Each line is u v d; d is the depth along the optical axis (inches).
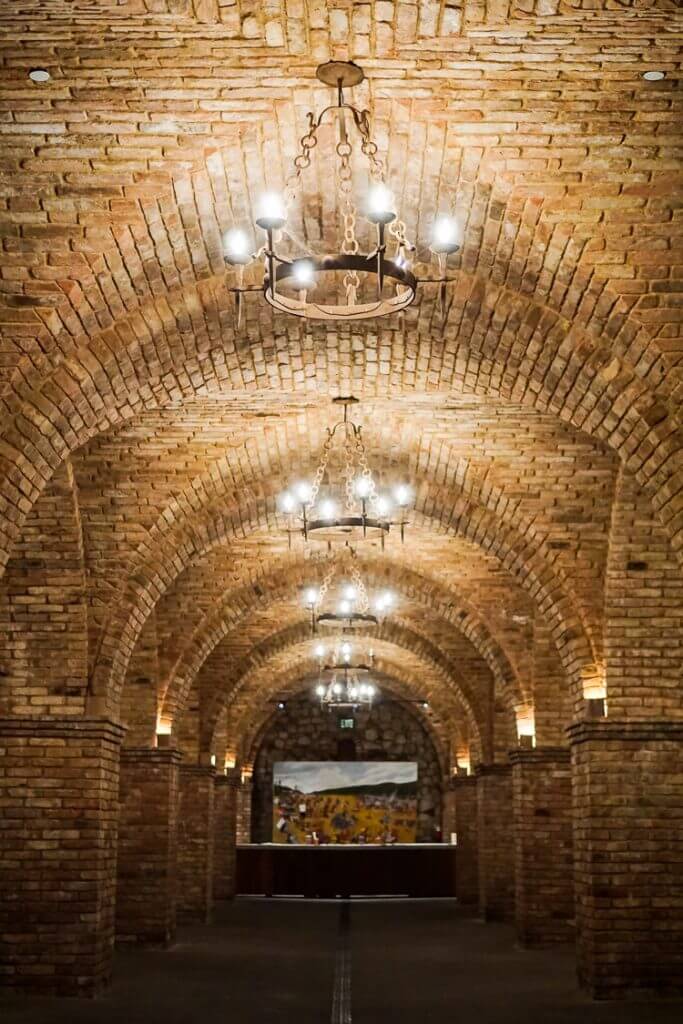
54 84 326.0
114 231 357.1
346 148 345.4
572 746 596.7
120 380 424.5
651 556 563.5
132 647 607.5
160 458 565.0
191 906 904.9
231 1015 492.1
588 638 573.3
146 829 732.7
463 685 951.0
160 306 406.9
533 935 730.2
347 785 1409.9
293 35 308.3
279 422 551.8
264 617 937.5
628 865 553.6
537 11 296.8
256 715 1320.1
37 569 572.4
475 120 335.9
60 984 545.3
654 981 540.7
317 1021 478.9
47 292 364.2
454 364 459.8
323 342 458.9
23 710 574.2
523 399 450.9
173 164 345.4
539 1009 511.8
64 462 533.0
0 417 382.3
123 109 333.4
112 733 585.0
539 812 738.8
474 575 752.3
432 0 294.8
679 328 364.5
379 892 1237.7
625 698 569.3
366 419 549.0
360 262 306.7
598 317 370.9
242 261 321.1
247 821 1333.7
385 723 1421.0
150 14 300.4
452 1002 529.7
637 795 559.8
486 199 354.6
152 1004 522.3
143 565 585.9
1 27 306.5
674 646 570.6
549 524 569.6
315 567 813.2
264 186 355.6
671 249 356.8
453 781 1138.0
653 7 293.3
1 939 550.9
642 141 338.6
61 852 559.8
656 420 392.5
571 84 324.8
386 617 941.8
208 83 325.7
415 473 601.3
